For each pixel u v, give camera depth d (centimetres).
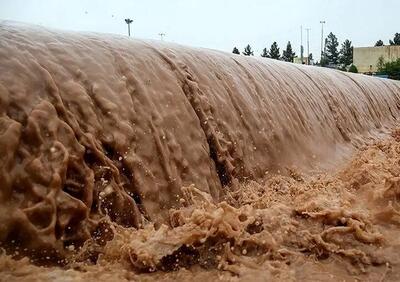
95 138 368
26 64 355
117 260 311
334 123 984
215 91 570
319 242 342
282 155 640
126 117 404
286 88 816
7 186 291
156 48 534
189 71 544
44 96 349
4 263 268
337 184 526
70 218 313
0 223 280
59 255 302
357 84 1535
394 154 758
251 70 731
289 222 366
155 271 301
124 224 359
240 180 533
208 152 494
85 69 406
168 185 416
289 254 329
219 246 325
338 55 8562
